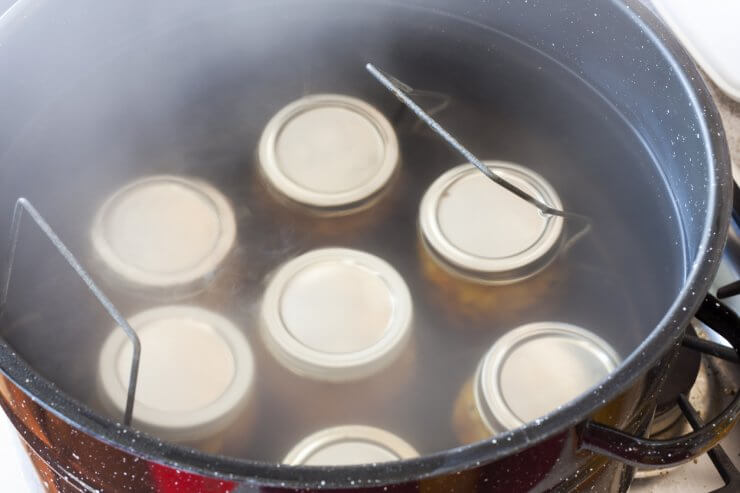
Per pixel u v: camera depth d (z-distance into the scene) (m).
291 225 0.91
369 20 1.02
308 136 0.94
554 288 0.88
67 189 0.92
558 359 0.84
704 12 1.10
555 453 0.76
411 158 0.94
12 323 0.86
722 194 0.80
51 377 0.83
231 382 0.83
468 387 0.84
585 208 0.91
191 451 0.72
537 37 0.98
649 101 0.91
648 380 0.78
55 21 0.92
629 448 0.76
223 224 0.90
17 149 0.93
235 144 0.95
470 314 0.87
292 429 0.83
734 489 0.92
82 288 0.87
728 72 1.07
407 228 0.91
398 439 0.82
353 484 0.71
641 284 0.88
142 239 0.89
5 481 0.94
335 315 0.86
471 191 0.92
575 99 0.97
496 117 0.96
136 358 0.79
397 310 0.87
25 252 0.89
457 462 0.72
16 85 0.92
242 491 0.74
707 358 1.00
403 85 0.98
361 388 0.84
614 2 0.90
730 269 1.01
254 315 0.87
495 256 0.89
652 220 0.90
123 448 0.72
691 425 0.95
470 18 1.00
